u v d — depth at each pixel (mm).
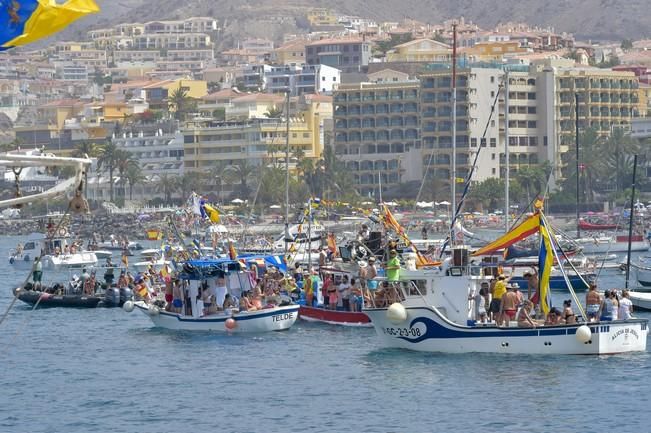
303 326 181875
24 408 130625
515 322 147500
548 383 132250
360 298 179500
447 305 150000
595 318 149875
